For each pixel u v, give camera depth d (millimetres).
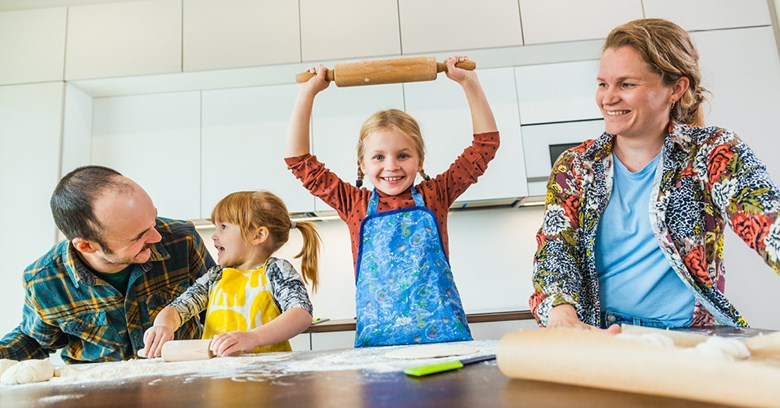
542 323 732
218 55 2279
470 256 2484
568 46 2246
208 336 1077
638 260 821
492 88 2359
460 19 2252
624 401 345
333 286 2477
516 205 2480
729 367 312
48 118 2273
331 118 2365
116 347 1138
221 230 1200
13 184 2232
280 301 1060
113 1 2359
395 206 1097
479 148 1159
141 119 2449
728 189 706
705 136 774
